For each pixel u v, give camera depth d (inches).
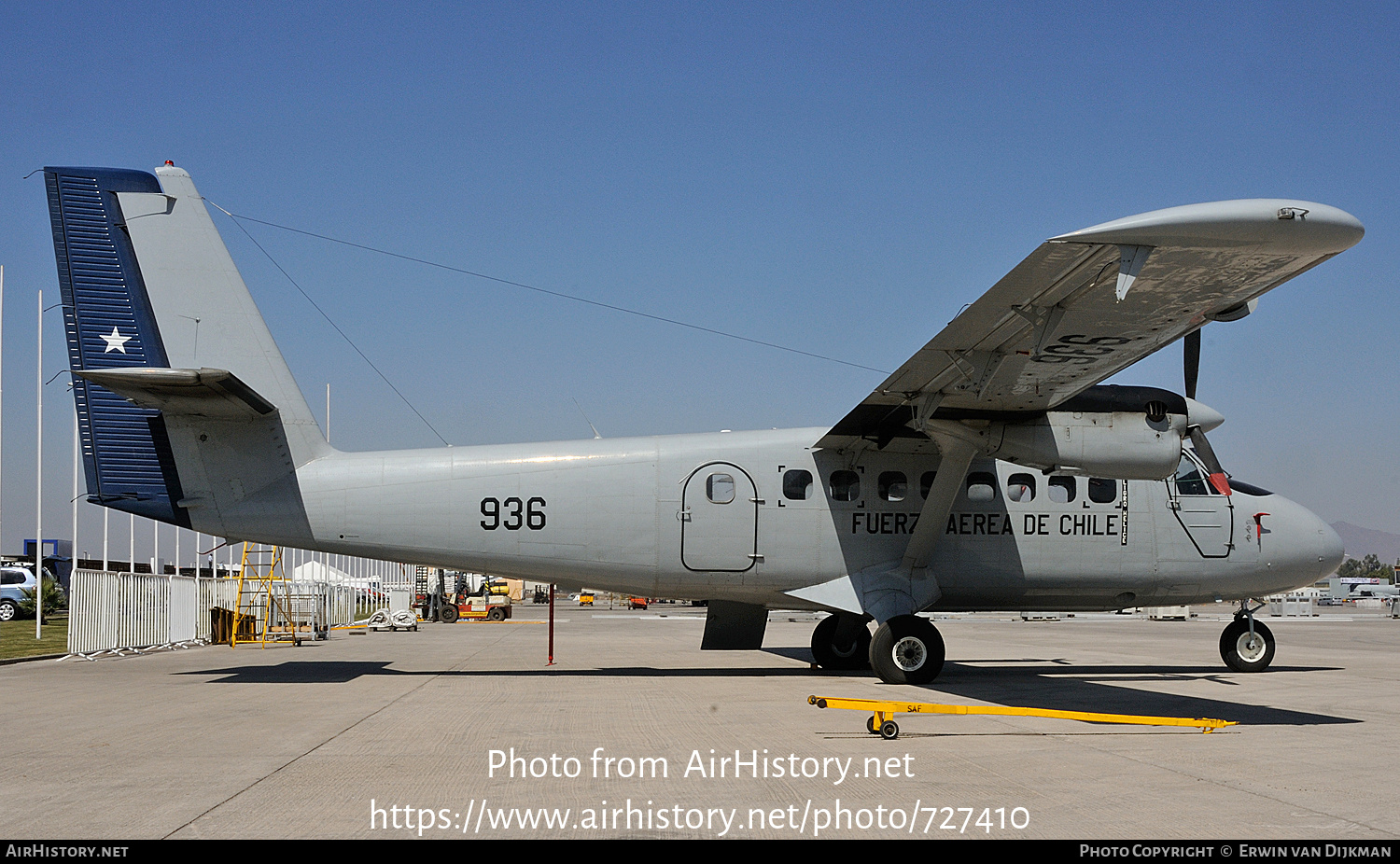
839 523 585.6
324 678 591.5
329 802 261.1
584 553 578.2
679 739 361.1
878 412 549.3
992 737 368.5
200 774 295.3
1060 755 332.5
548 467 580.1
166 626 893.2
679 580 586.9
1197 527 613.9
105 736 366.3
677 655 799.1
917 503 592.7
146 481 557.0
